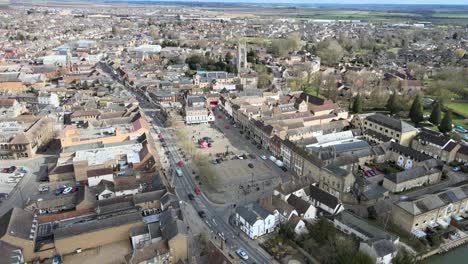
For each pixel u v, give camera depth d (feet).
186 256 343.67
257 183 503.61
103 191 442.91
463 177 511.81
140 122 636.48
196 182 501.56
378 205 422.82
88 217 395.96
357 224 376.27
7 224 342.44
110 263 344.08
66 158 535.60
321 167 481.46
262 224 382.63
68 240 351.46
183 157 580.30
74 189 477.77
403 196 457.68
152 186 461.78
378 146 568.82
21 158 576.61
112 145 569.23
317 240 363.76
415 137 622.54
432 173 492.54
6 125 624.18
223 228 400.67
